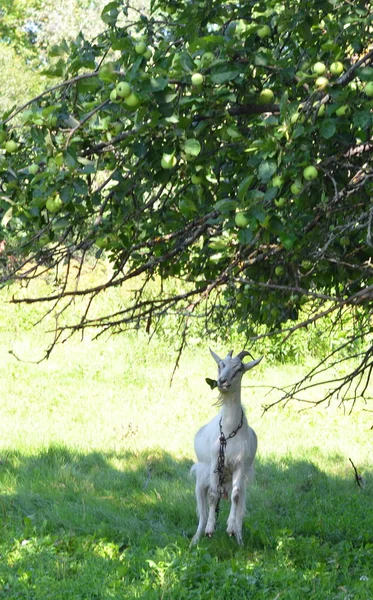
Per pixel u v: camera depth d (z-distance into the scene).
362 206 8.29
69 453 17.23
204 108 7.05
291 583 10.40
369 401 24.12
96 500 14.16
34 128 6.86
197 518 13.73
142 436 19.34
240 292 9.78
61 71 7.39
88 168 6.82
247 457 12.09
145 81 6.45
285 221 7.39
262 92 7.27
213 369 27.55
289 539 12.12
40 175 6.68
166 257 8.30
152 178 7.85
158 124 6.90
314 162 6.93
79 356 28.91
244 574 10.66
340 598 9.93
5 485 14.99
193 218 8.59
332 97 6.72
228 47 6.94
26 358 28.20
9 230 7.96
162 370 27.19
